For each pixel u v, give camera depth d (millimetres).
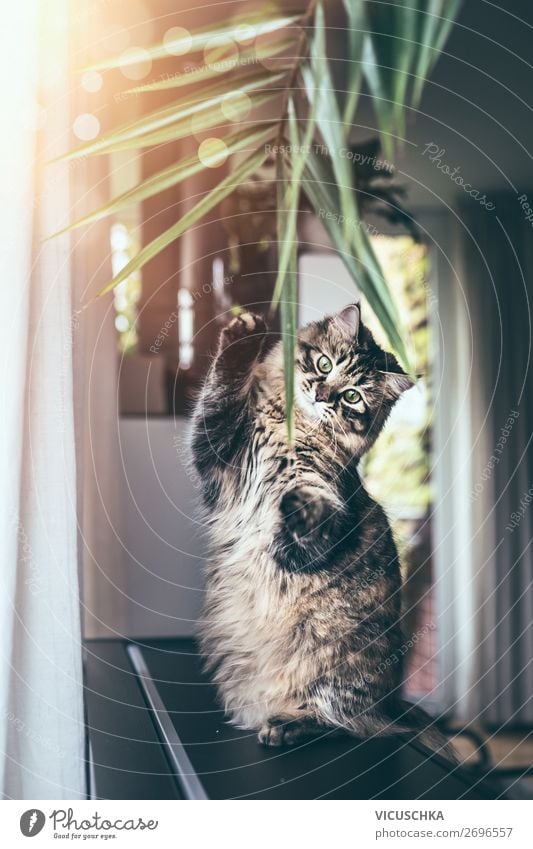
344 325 1119
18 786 847
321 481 1071
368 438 1114
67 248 877
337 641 1002
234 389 1080
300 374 1096
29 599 850
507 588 2705
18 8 814
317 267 1626
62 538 857
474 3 1551
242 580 1051
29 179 817
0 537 805
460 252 2646
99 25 1216
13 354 804
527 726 2650
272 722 929
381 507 1099
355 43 677
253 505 1061
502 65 1751
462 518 2674
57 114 869
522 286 2676
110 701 1032
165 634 1457
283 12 844
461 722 2623
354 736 926
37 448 852
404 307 2650
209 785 807
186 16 1329
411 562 2432
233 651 1025
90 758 884
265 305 1533
